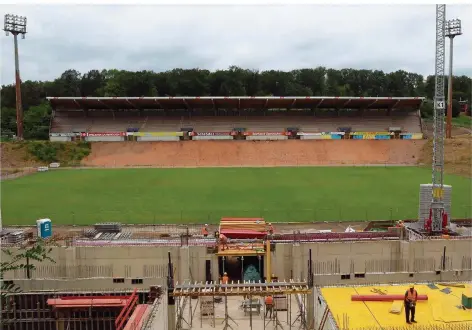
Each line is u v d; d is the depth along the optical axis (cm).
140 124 14275
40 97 19075
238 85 19712
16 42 12488
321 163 11731
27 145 12288
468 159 11006
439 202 4628
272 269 4066
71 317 3519
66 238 4556
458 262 4203
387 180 9025
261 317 3219
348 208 6456
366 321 2694
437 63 4672
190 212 6284
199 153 12281
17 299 3534
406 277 3756
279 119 14562
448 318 2712
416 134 13850
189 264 4044
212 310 3216
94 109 14888
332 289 3161
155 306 3161
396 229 4497
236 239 4272
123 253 4072
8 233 4841
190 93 19788
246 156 12144
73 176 9800
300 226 5472
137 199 7244
